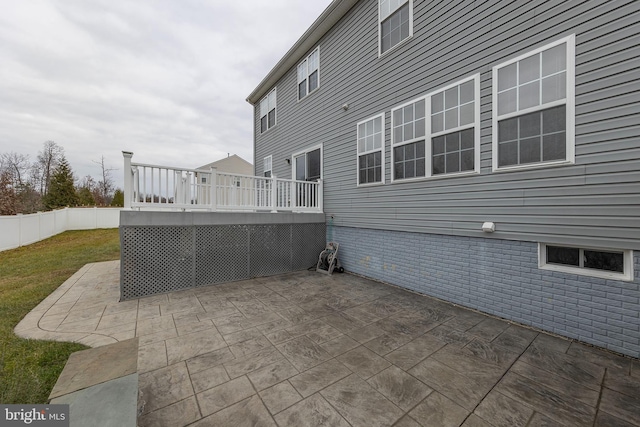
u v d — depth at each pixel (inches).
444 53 173.8
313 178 310.8
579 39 118.6
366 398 83.5
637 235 106.5
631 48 106.3
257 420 74.0
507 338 125.3
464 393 86.2
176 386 88.4
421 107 189.3
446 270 176.4
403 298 182.9
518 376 95.5
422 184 189.8
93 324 137.6
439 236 180.5
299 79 335.9
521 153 138.3
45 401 80.1
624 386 89.8
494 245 152.0
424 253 190.5
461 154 165.3
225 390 86.7
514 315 143.6
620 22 108.4
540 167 131.2
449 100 171.5
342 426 72.2
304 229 269.7
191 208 208.4
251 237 234.2
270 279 232.7
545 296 132.8
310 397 83.8
